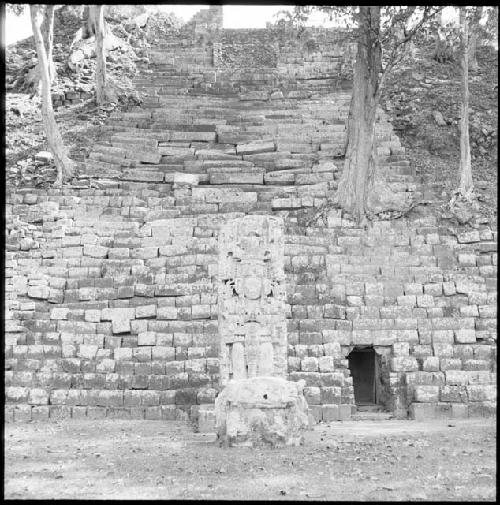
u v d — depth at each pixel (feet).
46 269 81.71
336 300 76.89
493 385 67.77
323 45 139.85
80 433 58.75
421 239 86.84
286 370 62.85
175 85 130.31
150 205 95.81
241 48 143.23
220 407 53.83
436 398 67.00
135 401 67.26
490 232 87.04
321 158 106.42
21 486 40.32
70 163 102.27
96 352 71.56
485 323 74.38
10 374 68.85
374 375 78.33
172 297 77.61
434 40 130.62
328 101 123.75
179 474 43.06
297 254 84.33
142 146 109.60
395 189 97.76
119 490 39.24
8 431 59.72
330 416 66.08
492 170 106.83
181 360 70.74
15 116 117.70
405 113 119.65
